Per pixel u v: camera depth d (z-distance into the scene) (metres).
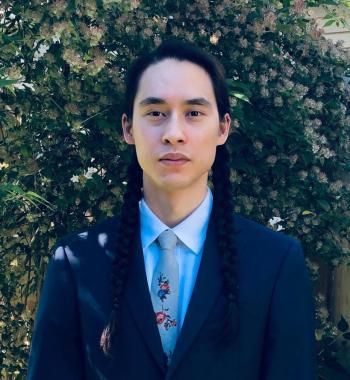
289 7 2.64
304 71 2.62
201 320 1.29
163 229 1.38
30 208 2.47
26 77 2.36
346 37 3.40
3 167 2.46
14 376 2.62
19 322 2.58
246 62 2.49
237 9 2.52
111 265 1.37
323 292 3.04
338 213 2.74
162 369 1.28
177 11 2.49
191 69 1.35
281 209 2.64
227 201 1.43
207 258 1.35
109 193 2.46
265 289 1.32
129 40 2.41
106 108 2.35
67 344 1.37
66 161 2.48
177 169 1.31
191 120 1.33
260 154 2.58
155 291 1.34
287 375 1.31
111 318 1.30
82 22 2.27
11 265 2.52
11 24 2.38
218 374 1.28
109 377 1.30
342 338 2.96
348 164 2.78
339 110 2.71
